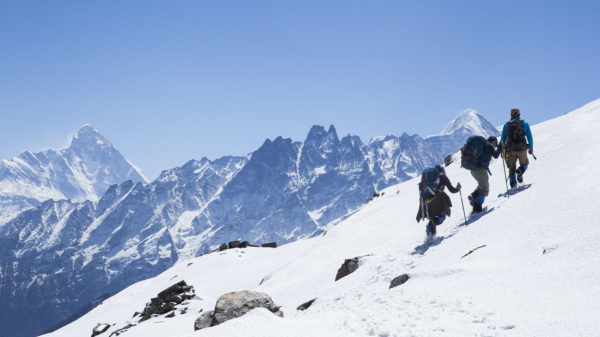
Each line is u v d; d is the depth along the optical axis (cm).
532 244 940
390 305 801
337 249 2250
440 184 1338
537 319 579
